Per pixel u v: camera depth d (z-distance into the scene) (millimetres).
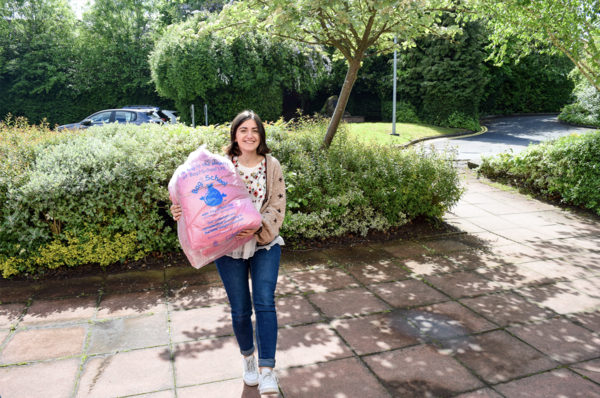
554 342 3230
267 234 2469
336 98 27812
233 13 6727
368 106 31297
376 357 2988
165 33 20391
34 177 4344
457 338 3268
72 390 2588
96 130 6562
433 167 6332
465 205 7719
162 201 4996
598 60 7316
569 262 5023
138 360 2914
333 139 7328
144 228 4629
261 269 2480
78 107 29469
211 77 20172
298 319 3545
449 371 2834
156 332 3295
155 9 31703
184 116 22172
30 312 3607
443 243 5676
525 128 23812
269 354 2330
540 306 3846
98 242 4496
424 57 24500
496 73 28203
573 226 6633
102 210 4582
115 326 3383
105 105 29875
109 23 30016
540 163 8352
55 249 4344
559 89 33031
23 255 4336
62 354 2979
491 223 6691
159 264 4656
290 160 5945
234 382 2678
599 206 7414
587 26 7168
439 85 23688
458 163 11438
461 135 21172
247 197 2430
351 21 5504
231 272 2492
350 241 5641
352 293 4082
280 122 7395
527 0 6480
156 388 2613
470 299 3980
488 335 3322
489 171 9758
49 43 29578
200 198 2334
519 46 8781
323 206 5559
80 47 30141
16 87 28312
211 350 3047
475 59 23328
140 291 4031
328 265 4812
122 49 29422
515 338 3283
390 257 5109
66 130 6316
